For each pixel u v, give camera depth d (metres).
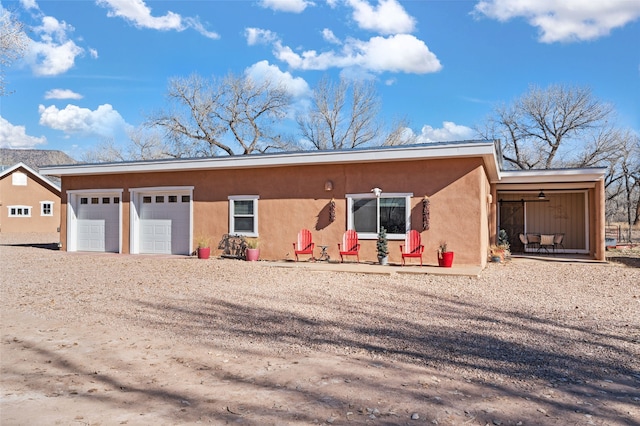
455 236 12.48
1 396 3.88
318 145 35.53
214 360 4.89
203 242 14.75
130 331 6.00
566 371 4.62
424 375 4.48
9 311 7.07
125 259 14.34
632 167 35.12
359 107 35.12
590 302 8.16
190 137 36.53
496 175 15.34
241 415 3.56
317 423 3.43
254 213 14.62
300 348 5.35
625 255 18.14
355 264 12.92
